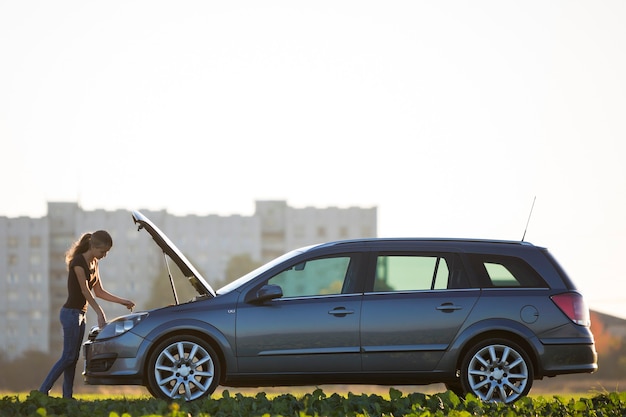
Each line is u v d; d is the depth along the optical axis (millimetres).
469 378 24922
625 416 23641
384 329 24719
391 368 24719
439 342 24828
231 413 22141
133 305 27609
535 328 25047
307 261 25078
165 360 24781
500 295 25109
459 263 25297
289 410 22484
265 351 24531
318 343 24594
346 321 24688
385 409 23141
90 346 25141
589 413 23594
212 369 24562
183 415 20797
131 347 24516
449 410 22578
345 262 25453
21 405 23719
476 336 25047
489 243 25609
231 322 24562
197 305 24781
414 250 25312
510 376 24984
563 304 25203
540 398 26203
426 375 24828
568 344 25094
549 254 25766
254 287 24906
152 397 24594
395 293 25000
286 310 24688
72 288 27234
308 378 24625
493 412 22562
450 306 24891
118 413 22172
